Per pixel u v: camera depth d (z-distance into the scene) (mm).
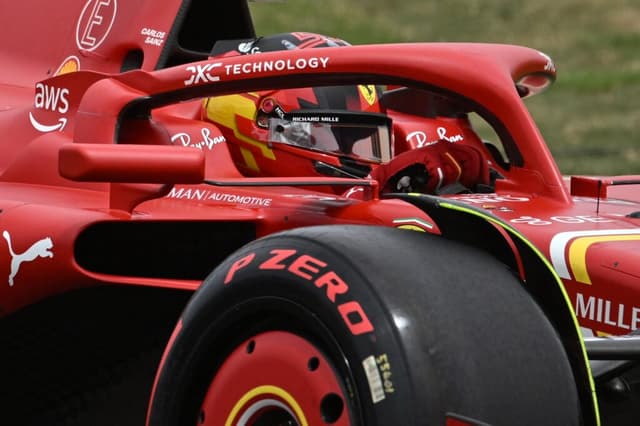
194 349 7543
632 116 44188
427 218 9562
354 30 65688
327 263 7035
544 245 9016
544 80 11750
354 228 7453
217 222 10727
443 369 6609
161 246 10758
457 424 6535
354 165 11727
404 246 7230
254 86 10867
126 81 11336
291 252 7250
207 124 12180
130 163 8625
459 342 6734
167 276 10836
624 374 9484
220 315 7438
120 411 11000
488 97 10430
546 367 7012
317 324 6918
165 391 7660
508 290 7207
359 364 6652
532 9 71188
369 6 70625
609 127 42062
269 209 10711
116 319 10828
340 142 11656
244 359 7367
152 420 7727
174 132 11836
